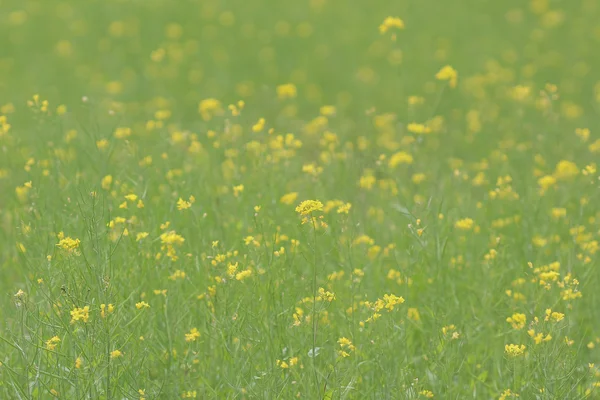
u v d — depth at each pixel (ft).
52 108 74.69
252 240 36.86
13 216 44.93
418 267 41.98
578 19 104.63
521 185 50.57
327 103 81.71
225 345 33.01
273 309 34.45
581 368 35.91
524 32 101.81
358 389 34.47
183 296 37.60
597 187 47.73
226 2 117.91
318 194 47.98
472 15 109.70
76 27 103.86
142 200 41.29
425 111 76.28
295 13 113.50
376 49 96.27
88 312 31.32
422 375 35.83
